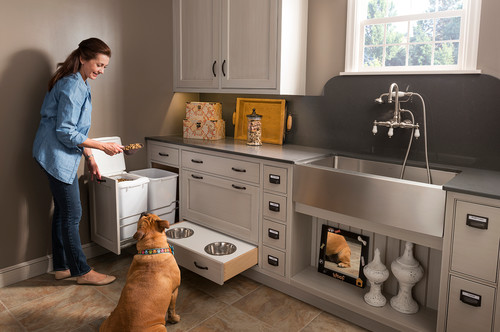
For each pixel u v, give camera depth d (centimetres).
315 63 278
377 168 245
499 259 162
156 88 323
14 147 250
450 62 230
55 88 230
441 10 231
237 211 264
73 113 226
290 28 262
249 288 255
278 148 275
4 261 254
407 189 183
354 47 259
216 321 218
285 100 294
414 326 196
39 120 259
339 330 213
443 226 176
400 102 240
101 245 281
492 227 162
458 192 168
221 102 343
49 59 259
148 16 310
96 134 289
